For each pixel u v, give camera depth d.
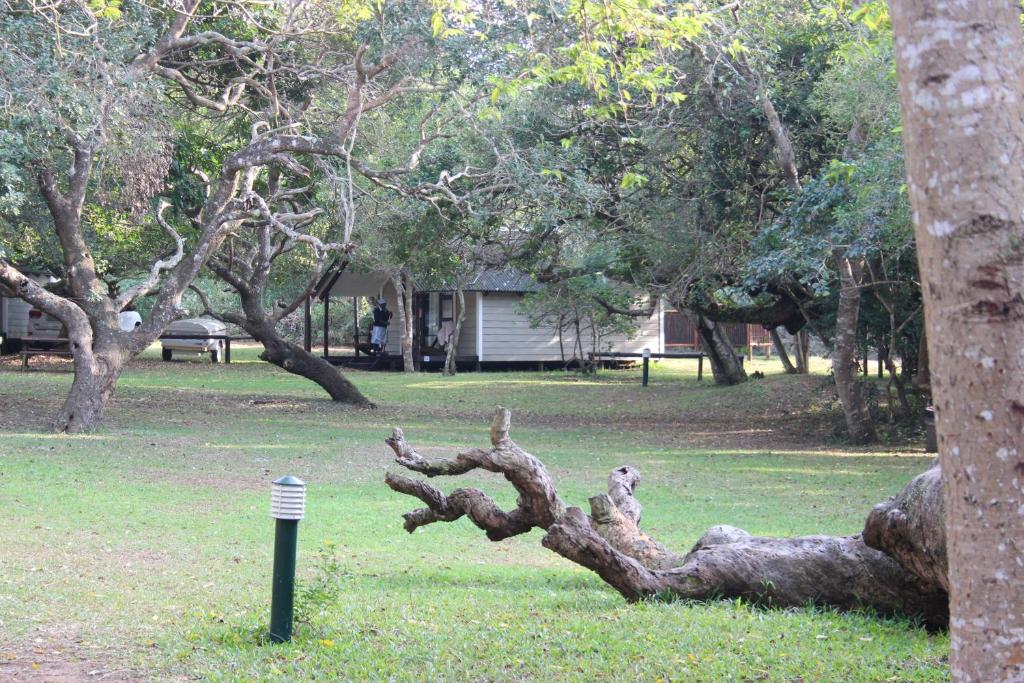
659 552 8.23
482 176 20.12
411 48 18.59
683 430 23.62
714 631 6.59
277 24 21.22
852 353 21.53
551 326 42.06
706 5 15.59
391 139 23.03
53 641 6.37
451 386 32.91
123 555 9.52
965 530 3.09
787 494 14.84
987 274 3.04
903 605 7.22
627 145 21.19
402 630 6.63
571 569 9.96
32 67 14.14
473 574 9.24
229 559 9.58
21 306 41.75
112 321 19.78
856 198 16.89
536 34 16.70
